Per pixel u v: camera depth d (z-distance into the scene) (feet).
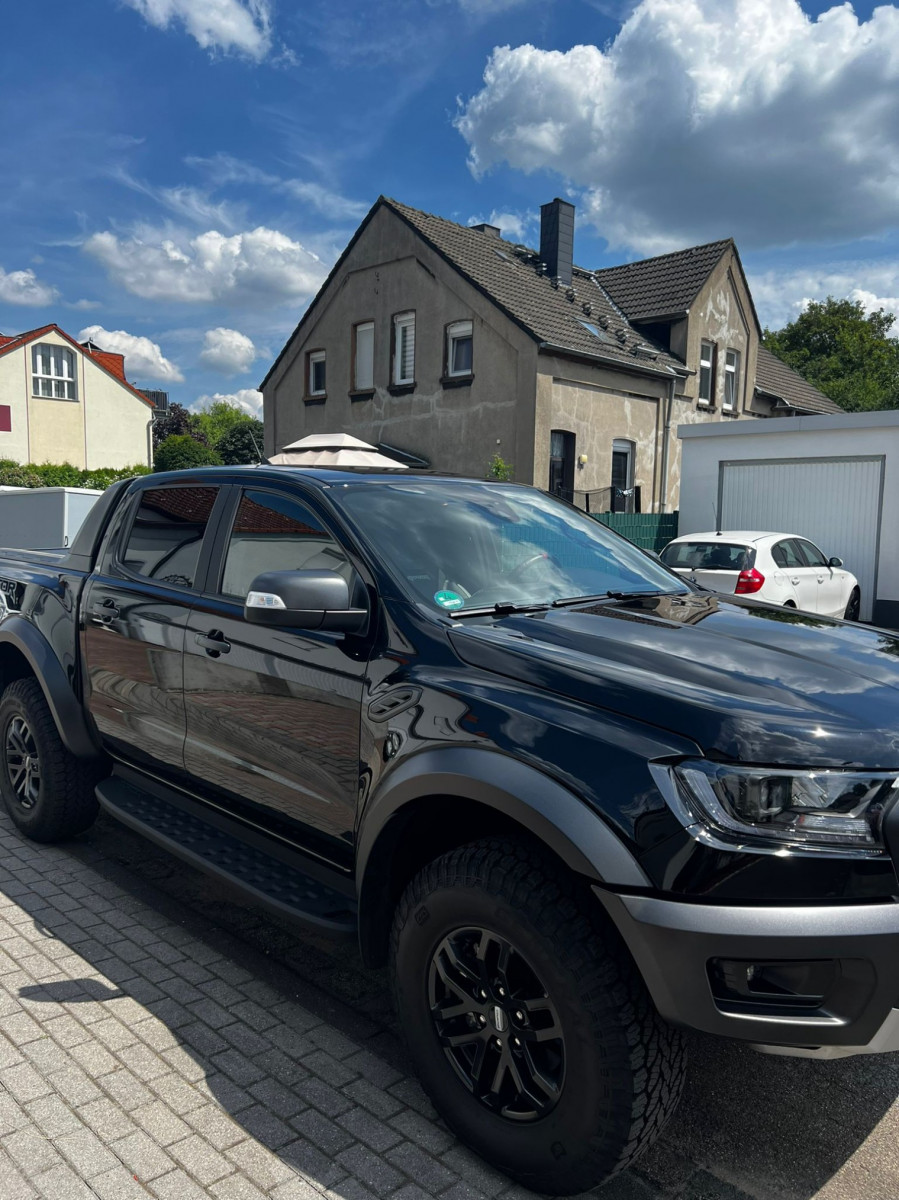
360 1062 8.66
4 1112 7.80
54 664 13.24
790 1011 5.99
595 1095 6.31
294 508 10.07
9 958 10.52
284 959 10.70
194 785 10.95
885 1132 7.82
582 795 6.39
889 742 6.40
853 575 45.78
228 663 9.92
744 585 36.27
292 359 77.41
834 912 5.88
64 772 13.42
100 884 12.71
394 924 7.77
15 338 134.21
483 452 62.95
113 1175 7.07
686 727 6.39
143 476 13.38
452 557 9.51
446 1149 7.47
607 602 9.64
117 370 170.09
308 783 8.90
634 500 69.36
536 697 7.04
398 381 69.26
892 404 160.76
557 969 6.40
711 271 75.05
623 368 65.77
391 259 68.13
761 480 50.98
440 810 7.80
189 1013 9.43
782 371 96.02
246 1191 6.93
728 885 5.93
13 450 131.75
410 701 7.71
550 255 73.05
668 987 5.99
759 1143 7.64
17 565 15.44
